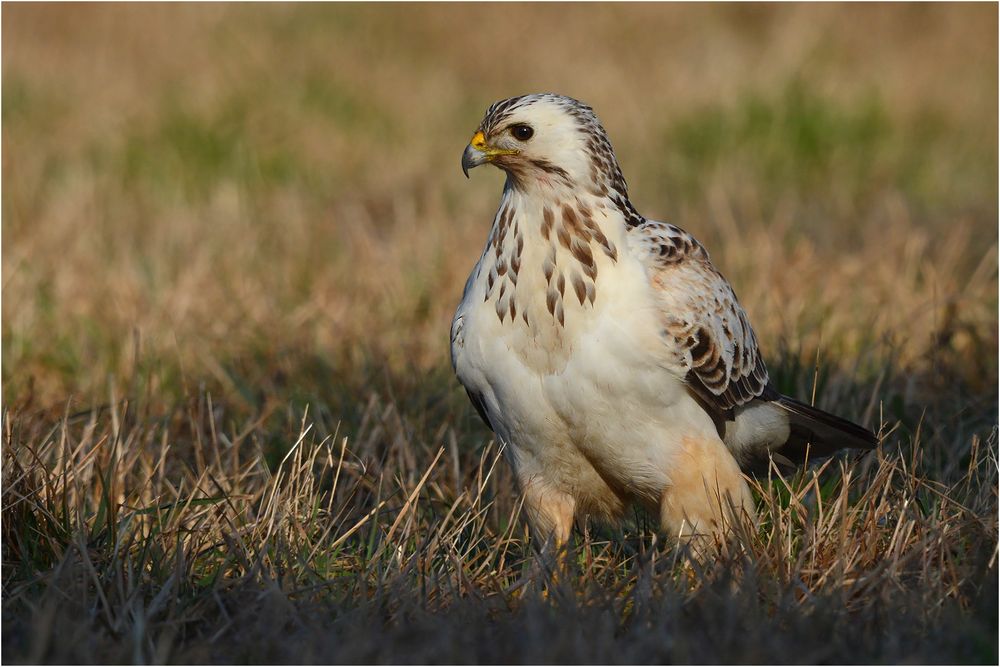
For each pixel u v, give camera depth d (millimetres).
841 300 13266
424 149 20938
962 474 9266
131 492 8906
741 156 20234
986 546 7781
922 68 24891
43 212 16766
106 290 13875
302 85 23453
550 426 8164
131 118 21625
